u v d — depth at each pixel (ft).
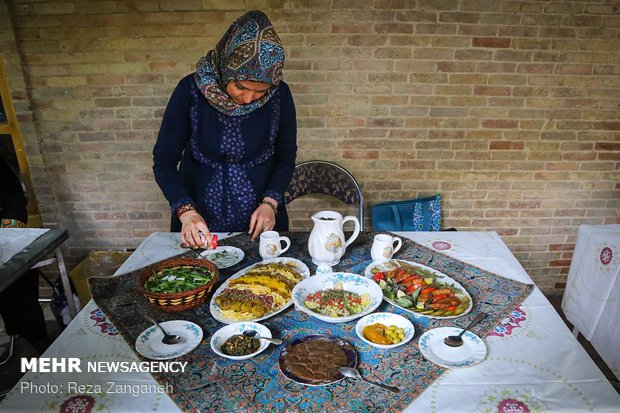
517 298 3.66
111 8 6.62
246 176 4.82
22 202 6.03
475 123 7.43
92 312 3.50
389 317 3.27
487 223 8.18
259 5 6.66
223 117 4.47
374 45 6.89
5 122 7.28
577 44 6.98
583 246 5.64
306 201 7.95
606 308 5.14
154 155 4.46
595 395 2.59
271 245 4.20
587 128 7.53
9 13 6.47
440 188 7.88
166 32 6.75
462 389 2.64
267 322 3.32
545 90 7.25
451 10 6.74
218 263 4.25
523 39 6.93
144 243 4.80
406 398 2.57
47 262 4.66
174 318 3.40
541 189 7.96
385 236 4.23
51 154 7.39
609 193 8.03
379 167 7.68
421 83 7.14
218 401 2.56
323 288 3.69
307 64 6.97
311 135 7.42
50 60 6.84
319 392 2.61
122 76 6.97
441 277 3.91
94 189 7.66
